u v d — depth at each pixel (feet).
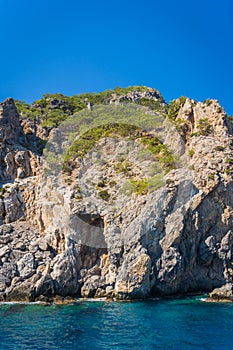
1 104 259.80
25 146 259.39
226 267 214.28
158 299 195.11
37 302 185.78
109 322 154.92
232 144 239.30
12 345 129.70
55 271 194.70
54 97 350.84
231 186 219.82
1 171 240.32
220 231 218.79
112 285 198.18
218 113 250.57
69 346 128.98
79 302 187.73
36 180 234.17
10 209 223.92
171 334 141.18
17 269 197.67
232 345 130.93
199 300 193.77
